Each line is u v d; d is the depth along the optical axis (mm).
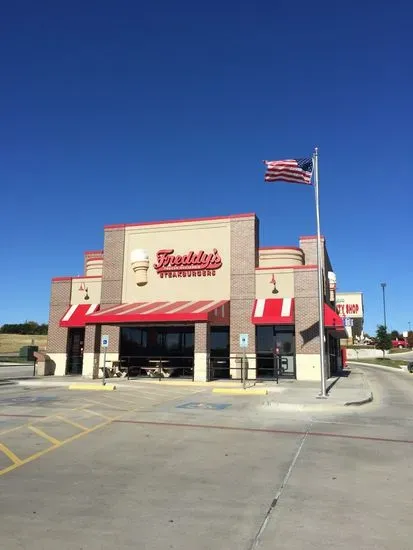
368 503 6531
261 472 8078
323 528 5609
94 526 5609
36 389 21859
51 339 31984
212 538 5293
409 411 15953
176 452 9453
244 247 29453
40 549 4957
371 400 19078
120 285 31156
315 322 27844
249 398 18406
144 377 28500
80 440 10484
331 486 7316
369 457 9211
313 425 12766
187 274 30141
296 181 20266
